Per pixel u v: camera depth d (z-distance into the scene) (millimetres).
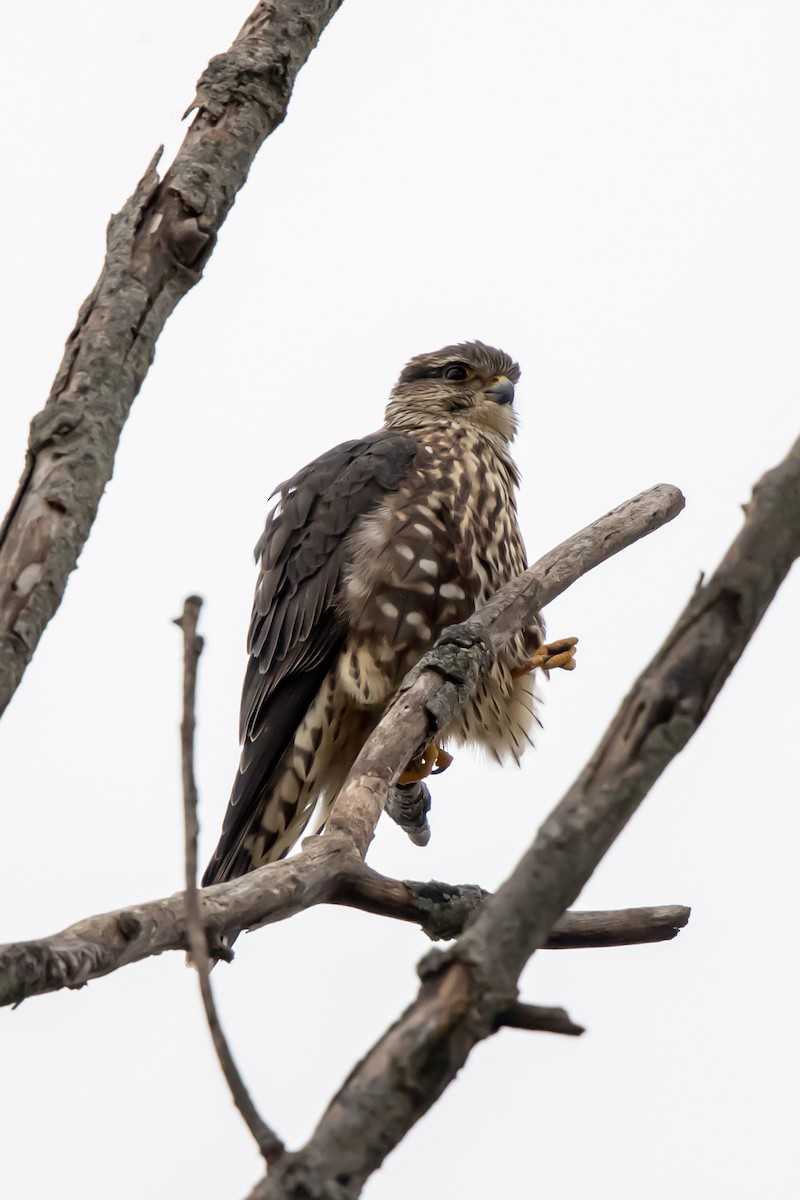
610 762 4391
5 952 4891
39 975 4953
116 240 6637
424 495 12070
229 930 5926
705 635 4391
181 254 6660
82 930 5227
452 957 4309
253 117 7164
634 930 6996
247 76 7230
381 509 12023
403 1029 4223
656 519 9828
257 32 7461
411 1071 4160
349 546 11930
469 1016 4250
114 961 5262
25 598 5637
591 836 4344
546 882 4340
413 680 8383
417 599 11734
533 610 9109
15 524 5832
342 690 11797
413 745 8000
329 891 6723
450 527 11961
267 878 6230
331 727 11922
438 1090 4195
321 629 11891
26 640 5562
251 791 12000
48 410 6070
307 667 11914
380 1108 4113
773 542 4363
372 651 11695
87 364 6254
